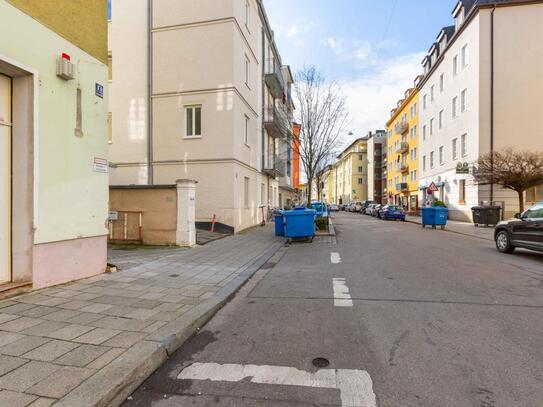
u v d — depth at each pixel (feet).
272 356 11.28
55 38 17.76
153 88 52.21
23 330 12.31
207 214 50.29
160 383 9.77
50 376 9.21
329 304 16.78
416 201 131.34
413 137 135.95
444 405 8.55
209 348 12.00
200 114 51.31
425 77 114.83
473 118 78.69
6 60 15.11
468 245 39.73
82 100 19.52
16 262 16.67
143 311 14.69
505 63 75.66
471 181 78.48
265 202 74.33
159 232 35.68
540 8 75.00
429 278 22.20
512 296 18.01
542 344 12.07
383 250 34.96
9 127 16.47
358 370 10.28
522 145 74.74
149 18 52.16
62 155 18.16
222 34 50.21
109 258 28.09
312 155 61.67
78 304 15.39
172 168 51.65
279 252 33.86
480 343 12.15
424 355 11.25
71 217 18.80
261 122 69.26
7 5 15.24
